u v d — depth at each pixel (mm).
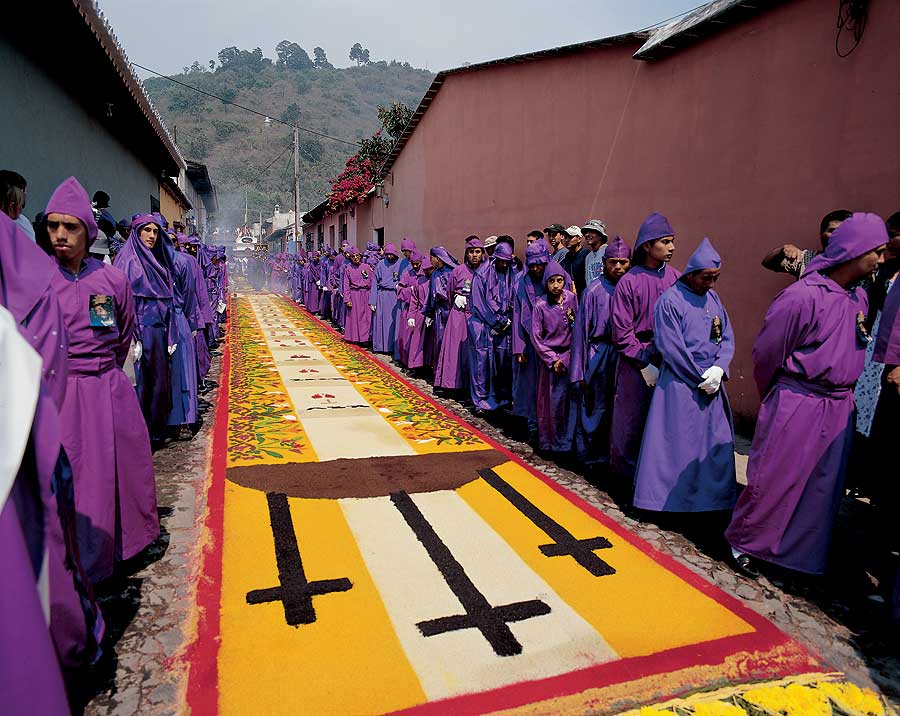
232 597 3008
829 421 3172
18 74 5977
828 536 3236
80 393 2900
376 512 4020
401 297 9508
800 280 3238
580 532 3842
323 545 3559
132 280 4727
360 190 18469
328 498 4215
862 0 4836
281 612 2895
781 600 3219
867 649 2842
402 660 2590
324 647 2654
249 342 11422
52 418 1673
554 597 3107
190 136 108125
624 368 4359
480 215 10609
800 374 3197
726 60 6020
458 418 6508
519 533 3793
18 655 1391
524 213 9383
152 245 4910
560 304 5086
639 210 7207
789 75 5441
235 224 72750
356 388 7852
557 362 5004
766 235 5691
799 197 5391
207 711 2275
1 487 1392
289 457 5039
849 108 4980
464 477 4688
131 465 3170
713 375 3746
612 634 2826
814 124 5254
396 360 9992
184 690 2393
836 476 3195
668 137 6746
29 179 6254
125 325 3188
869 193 4855
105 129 9422
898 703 2510
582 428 4848
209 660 2549
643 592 3188
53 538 2021
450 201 11672
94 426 2928
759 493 3312
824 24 5145
